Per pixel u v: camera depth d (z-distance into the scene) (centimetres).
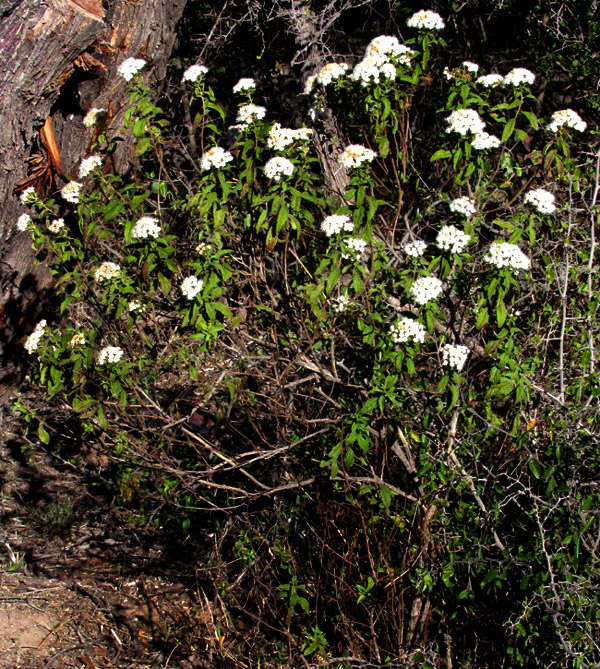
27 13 162
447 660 130
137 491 174
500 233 130
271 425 159
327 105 135
